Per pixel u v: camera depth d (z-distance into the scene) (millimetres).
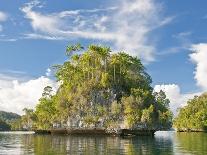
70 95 125062
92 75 124312
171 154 46031
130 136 106812
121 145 63500
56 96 142750
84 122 116500
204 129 186750
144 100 113125
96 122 113875
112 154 46188
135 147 58469
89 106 118000
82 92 121000
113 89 119125
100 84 120000
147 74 134625
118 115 110562
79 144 66562
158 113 114125
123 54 128375
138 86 126875
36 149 54719
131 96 112062
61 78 136875
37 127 154750
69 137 102000
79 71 130625
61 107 127000
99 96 118062
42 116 148250
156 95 136875
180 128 198125
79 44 138125
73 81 128750
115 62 124938
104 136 109438
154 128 109938
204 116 186375
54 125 130375
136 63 131250
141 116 108062
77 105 120562
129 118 106750
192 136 110812
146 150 52375
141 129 107250
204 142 72375
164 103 136125
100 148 56406
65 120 123562
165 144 66312
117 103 114188
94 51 126875
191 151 50094
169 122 119438
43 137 105125
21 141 80125
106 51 126375
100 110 114938
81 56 135250
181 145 63031
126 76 126188
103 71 124688
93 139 86938
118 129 107500
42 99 152125
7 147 59469
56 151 50750
